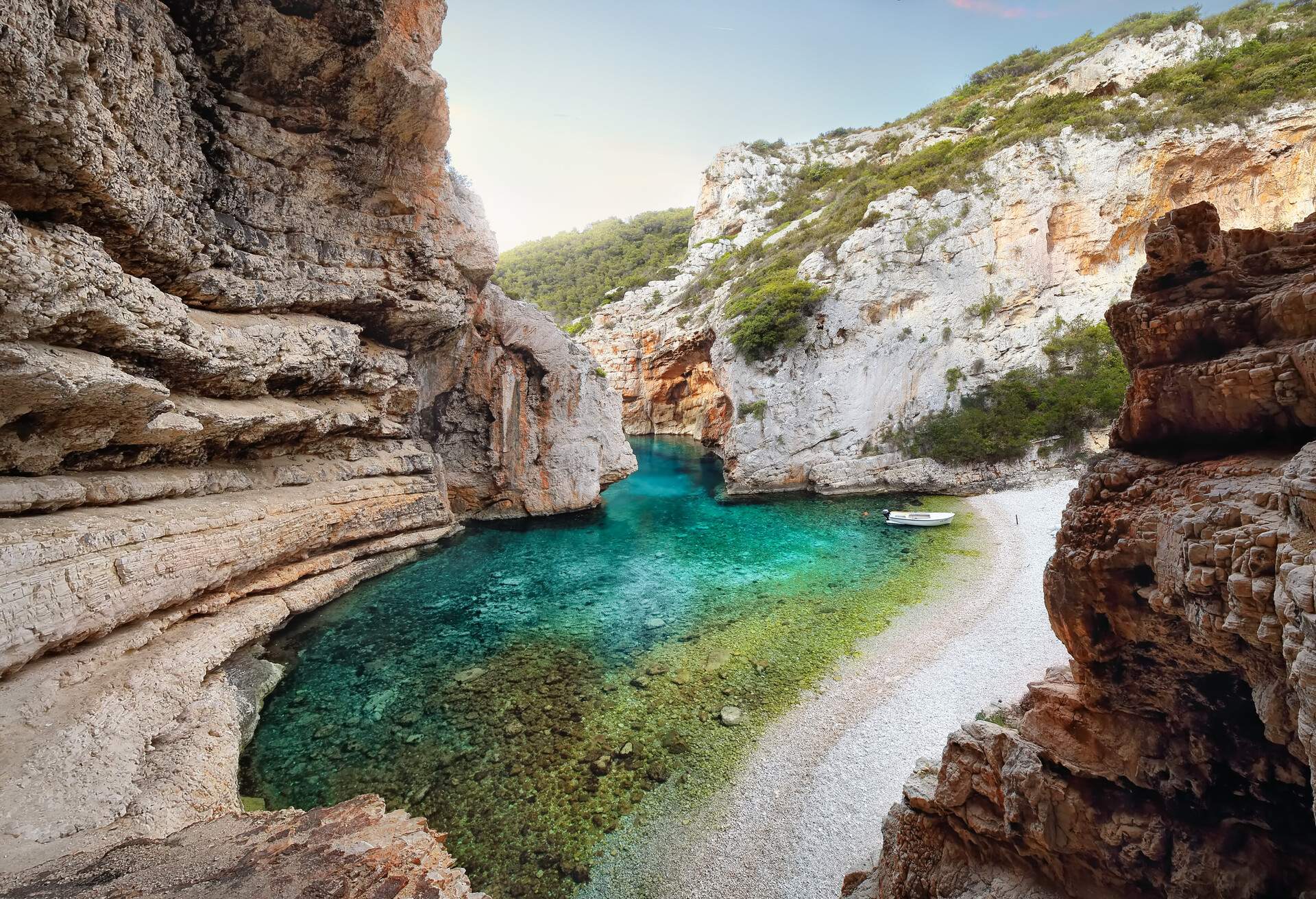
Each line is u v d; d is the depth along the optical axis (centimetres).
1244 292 525
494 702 1474
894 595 2064
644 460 5328
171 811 921
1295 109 3145
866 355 3825
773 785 1168
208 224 1772
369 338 2572
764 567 2445
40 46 1042
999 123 4412
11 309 1045
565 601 2122
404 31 2072
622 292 7356
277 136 1967
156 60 1535
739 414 4003
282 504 1906
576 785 1181
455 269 2670
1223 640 439
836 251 4081
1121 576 542
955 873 674
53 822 823
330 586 2047
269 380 1972
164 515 1468
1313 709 309
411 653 1723
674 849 1029
